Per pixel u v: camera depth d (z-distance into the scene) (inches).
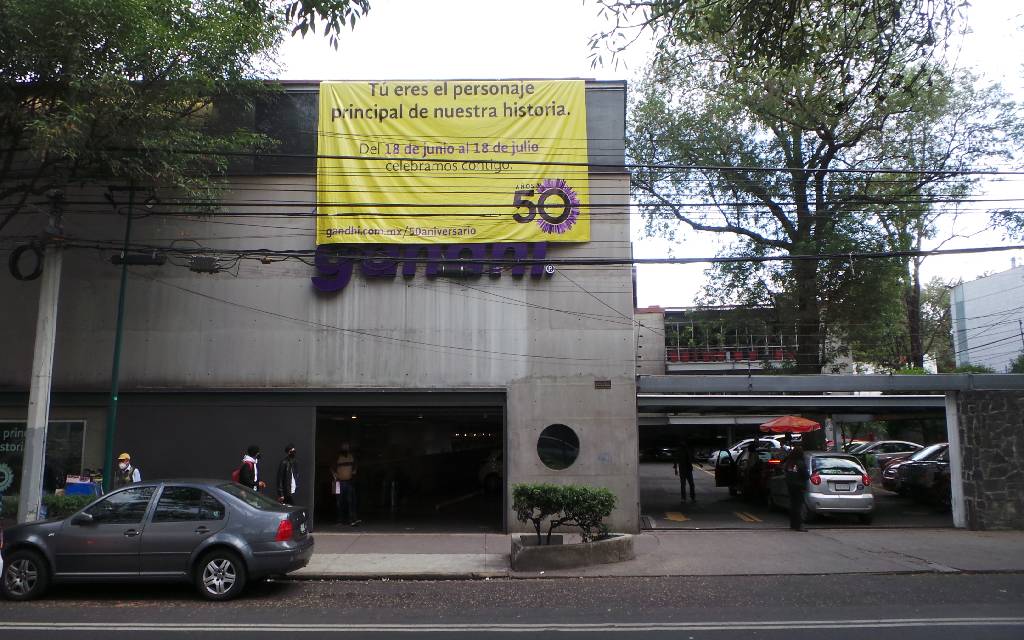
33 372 503.5
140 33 478.0
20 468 609.0
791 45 390.6
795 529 625.6
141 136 509.4
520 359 610.9
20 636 304.5
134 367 613.3
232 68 557.6
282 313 618.5
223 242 624.1
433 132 625.3
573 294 615.2
